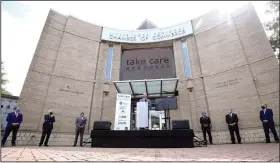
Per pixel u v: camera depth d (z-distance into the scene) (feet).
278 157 10.65
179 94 39.50
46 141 27.14
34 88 34.04
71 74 38.78
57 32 39.96
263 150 15.74
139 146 19.80
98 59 42.96
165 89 38.27
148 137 20.02
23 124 31.07
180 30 44.50
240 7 37.65
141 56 45.80
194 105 37.58
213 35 39.83
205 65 39.11
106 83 41.32
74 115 36.45
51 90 35.76
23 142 30.19
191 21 44.24
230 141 31.91
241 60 34.76
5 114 35.01
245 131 31.04
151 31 47.01
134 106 41.39
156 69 44.14
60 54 38.83
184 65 41.57
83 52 41.65
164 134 19.79
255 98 31.42
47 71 36.45
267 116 26.81
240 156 11.37
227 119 30.58
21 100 32.04
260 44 33.17
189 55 41.86
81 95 38.40
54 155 11.80
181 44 43.75
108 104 39.83
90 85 40.04
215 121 34.55
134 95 40.40
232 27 37.58
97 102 39.29
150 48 47.37
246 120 31.48
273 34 40.78
